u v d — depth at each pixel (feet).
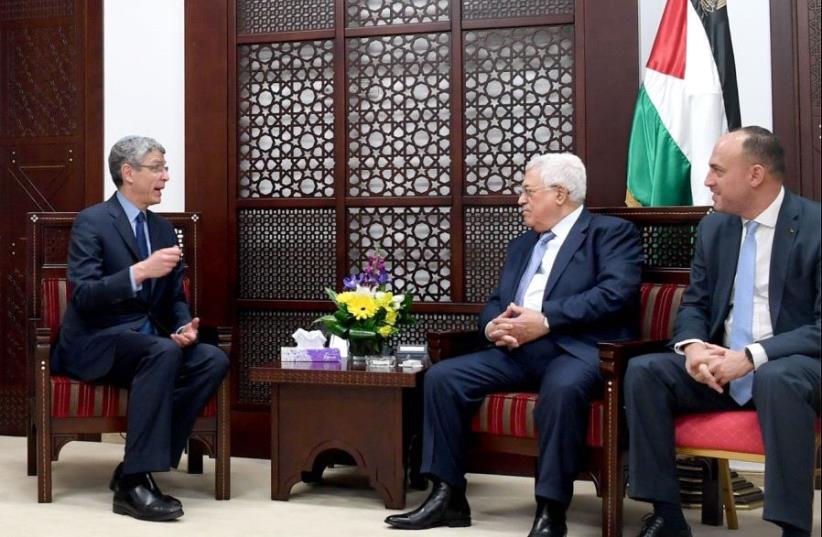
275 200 13.15
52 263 11.89
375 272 11.40
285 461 10.67
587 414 9.12
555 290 10.12
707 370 8.16
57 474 12.06
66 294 11.57
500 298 10.63
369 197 12.83
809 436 7.64
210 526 9.61
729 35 11.32
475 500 10.88
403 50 12.77
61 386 10.42
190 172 13.43
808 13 11.55
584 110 11.98
